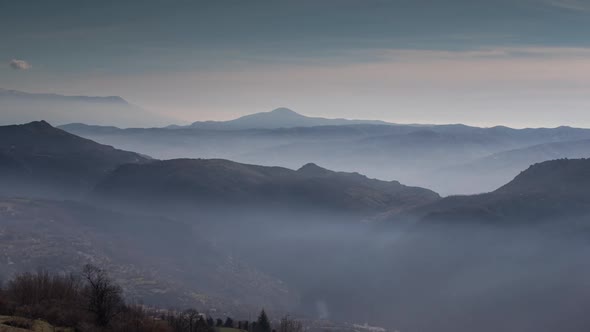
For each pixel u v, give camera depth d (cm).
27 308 14262
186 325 16612
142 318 15375
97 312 14638
